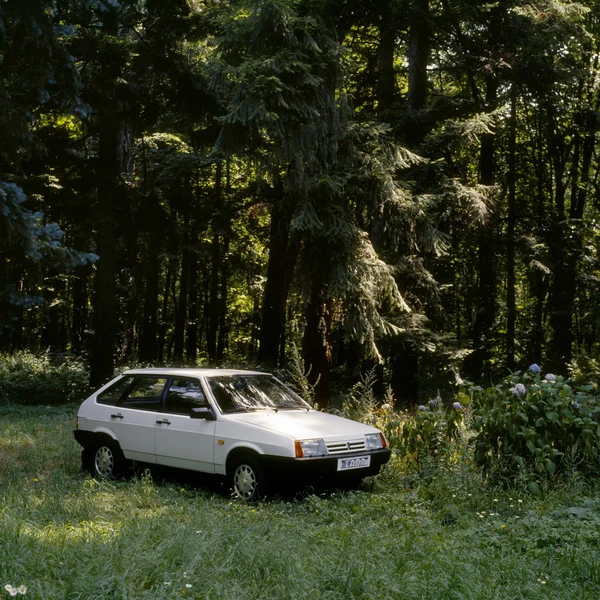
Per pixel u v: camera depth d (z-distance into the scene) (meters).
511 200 25.31
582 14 21.80
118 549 5.28
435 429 10.29
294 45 14.64
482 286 24.31
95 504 7.84
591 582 5.00
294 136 14.80
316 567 5.25
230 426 8.76
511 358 25.05
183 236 24.97
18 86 13.74
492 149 25.41
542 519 6.72
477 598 4.64
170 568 4.95
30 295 13.75
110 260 22.28
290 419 8.96
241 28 14.85
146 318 30.47
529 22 20.03
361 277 15.20
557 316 25.64
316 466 8.33
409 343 16.61
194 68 20.75
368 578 5.01
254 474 8.41
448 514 7.67
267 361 25.08
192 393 9.40
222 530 6.24
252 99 13.95
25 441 13.11
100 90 19.69
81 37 18.80
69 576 4.55
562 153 29.41
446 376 17.19
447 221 18.11
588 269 25.80
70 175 22.27
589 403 9.39
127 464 9.85
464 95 24.38
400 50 24.28
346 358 25.72
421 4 18.81
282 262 25.25
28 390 21.27
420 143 18.44
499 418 8.82
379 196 15.69
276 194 19.34
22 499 7.88
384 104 20.41
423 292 17.39
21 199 12.84
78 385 22.23
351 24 18.52
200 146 22.33
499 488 8.45
